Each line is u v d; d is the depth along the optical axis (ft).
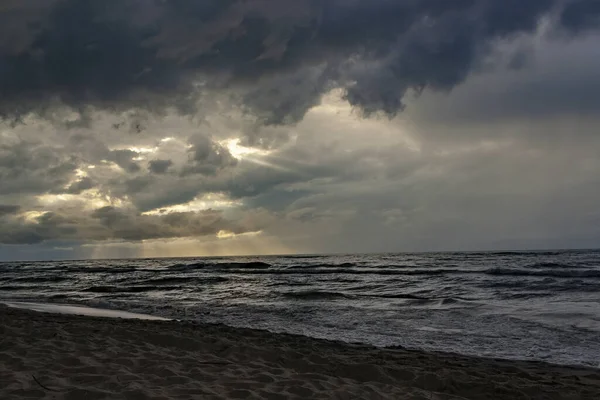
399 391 17.92
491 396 18.90
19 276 157.48
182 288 93.25
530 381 21.61
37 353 19.75
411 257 295.07
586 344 32.76
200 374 17.84
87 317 41.57
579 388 20.43
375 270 145.07
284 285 96.48
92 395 13.69
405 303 58.39
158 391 14.65
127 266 246.68
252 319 48.70
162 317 50.03
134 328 32.58
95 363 18.52
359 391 17.07
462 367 24.67
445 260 210.38
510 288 73.72
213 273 152.25
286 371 19.79
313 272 146.41
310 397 15.60
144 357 20.51
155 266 231.09
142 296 77.15
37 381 15.01
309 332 40.27
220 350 25.03
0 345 21.36
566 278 88.28
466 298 63.46
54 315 41.73
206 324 40.11
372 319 46.80
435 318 46.16
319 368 22.16
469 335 37.19
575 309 47.39
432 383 20.30
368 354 28.02
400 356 27.81
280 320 47.80
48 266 273.13
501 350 31.78
